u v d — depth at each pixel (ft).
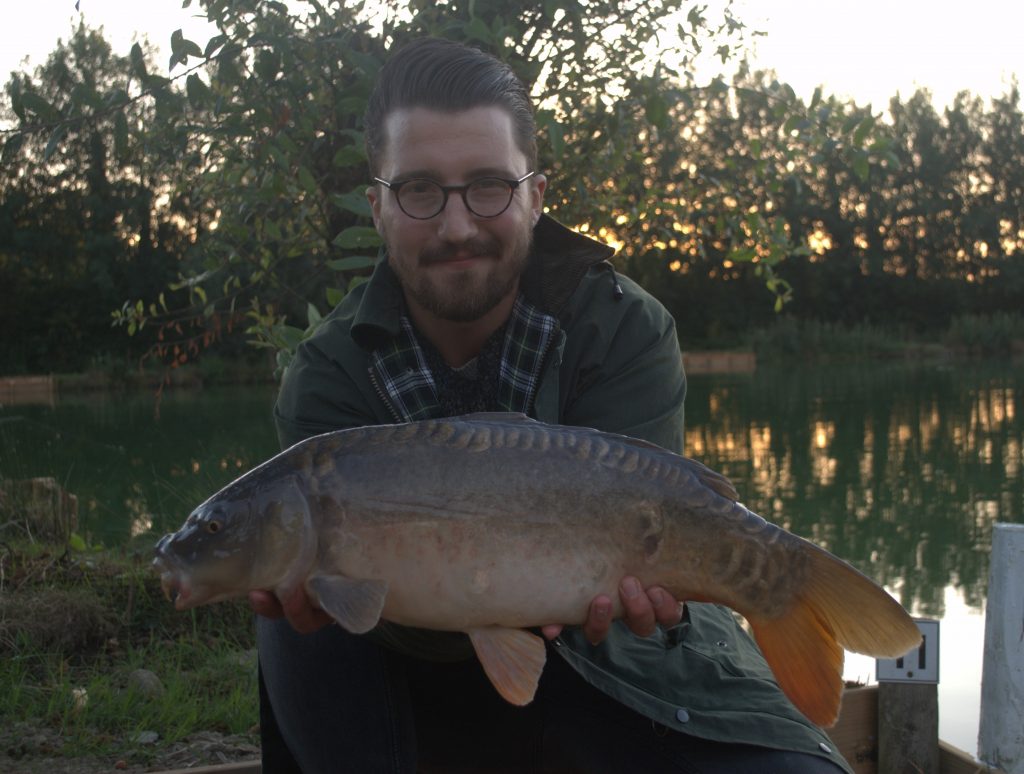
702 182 17.61
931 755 9.93
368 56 12.32
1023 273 160.86
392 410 8.11
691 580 6.57
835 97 16.16
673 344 8.48
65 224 103.40
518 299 8.22
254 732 11.81
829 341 130.62
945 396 67.92
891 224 161.07
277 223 14.53
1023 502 29.40
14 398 78.38
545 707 7.80
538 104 14.90
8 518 19.11
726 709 7.47
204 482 23.82
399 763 7.61
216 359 88.94
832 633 6.55
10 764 10.78
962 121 167.63
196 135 13.69
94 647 14.44
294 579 6.45
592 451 6.58
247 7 13.00
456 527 6.36
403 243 7.63
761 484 32.53
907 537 25.11
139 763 10.91
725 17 15.30
